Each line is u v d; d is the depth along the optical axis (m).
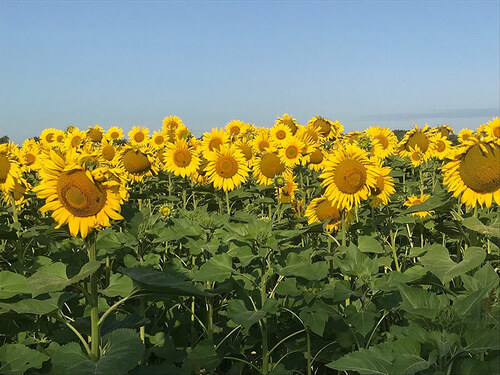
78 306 1.50
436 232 2.07
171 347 1.29
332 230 2.04
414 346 0.92
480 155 1.42
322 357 1.30
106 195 1.11
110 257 1.58
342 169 1.77
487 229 1.32
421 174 2.97
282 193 2.74
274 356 1.45
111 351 0.97
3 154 2.09
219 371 1.45
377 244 1.49
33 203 2.42
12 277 1.13
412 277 1.25
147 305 1.47
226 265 1.28
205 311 1.57
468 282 1.16
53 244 1.67
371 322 1.15
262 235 1.28
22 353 1.12
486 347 0.87
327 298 1.33
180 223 1.51
